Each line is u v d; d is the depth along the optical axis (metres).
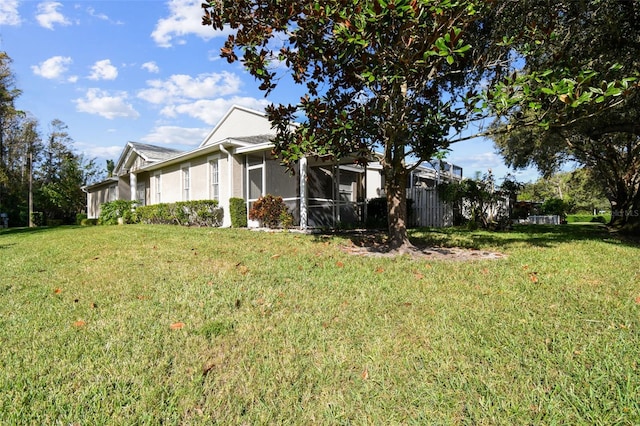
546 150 15.59
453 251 6.36
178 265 4.95
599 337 2.50
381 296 3.51
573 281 3.98
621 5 5.93
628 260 5.17
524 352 2.32
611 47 6.44
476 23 6.43
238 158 11.79
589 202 38.69
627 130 8.30
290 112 6.29
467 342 2.48
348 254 5.89
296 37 5.29
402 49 4.60
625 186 13.82
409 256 5.60
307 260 5.29
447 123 5.66
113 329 2.79
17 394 1.95
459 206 12.92
